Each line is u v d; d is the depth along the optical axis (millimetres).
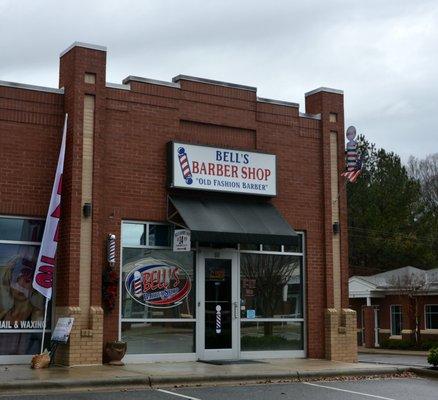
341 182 18547
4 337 14555
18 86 15008
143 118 16078
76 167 14820
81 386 12094
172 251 16172
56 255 15070
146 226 15922
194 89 16859
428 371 15570
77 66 15094
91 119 15188
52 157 15219
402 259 49531
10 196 14719
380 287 39031
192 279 16312
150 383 12727
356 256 51438
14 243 14797
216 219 16000
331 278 18016
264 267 17391
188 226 15391
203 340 16172
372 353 33719
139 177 15875
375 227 49344
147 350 15508
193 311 16203
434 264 48781
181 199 16203
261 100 17766
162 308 15836
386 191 50281
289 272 17719
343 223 18438
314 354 17625
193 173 16234
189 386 12898
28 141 15016
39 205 14984
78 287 14578
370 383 14125
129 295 15477
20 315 14734
